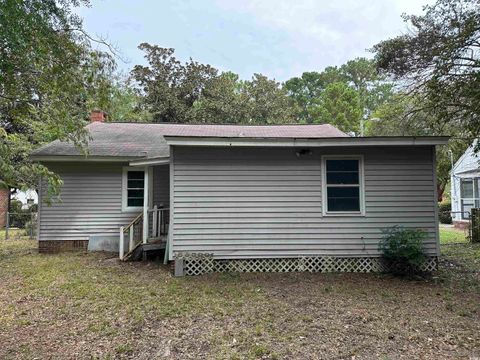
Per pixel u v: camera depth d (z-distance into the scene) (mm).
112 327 4598
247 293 6137
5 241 13281
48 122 8484
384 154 7793
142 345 4047
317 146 7430
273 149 7805
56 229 10461
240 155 7777
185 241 7617
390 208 7738
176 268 7457
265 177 7781
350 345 3969
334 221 7766
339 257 7734
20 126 15648
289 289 6398
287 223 7754
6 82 6930
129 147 10820
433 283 6816
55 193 6746
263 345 3990
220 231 7688
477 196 15617
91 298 5848
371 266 7734
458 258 9211
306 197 7793
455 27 8039
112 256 9727
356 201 7848
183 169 7684
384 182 7766
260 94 28453
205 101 26141
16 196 22828
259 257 7699
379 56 9891
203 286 6602
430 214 7703
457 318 4859
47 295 6035
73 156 9945
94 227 10578
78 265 8516
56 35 6688
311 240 7754
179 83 27750
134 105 26078
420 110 10078
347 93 39938
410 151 7781
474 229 11914
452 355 3707
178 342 4113
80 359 3715
